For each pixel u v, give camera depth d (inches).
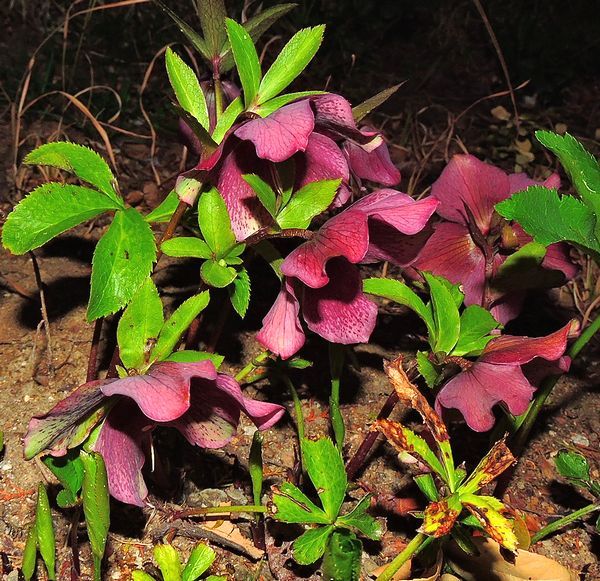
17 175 20.5
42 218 12.0
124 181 21.6
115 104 24.7
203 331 16.9
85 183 20.7
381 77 31.3
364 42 33.0
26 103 24.1
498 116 28.9
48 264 18.3
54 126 23.4
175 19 12.9
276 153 11.4
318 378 16.6
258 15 13.2
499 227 14.3
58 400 15.6
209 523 14.0
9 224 11.9
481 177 14.4
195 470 14.7
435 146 23.1
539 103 31.7
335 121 12.5
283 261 11.7
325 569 12.1
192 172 11.9
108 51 28.0
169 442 14.6
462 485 11.4
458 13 35.2
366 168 13.6
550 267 14.6
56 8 29.6
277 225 12.0
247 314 17.4
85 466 11.4
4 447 14.7
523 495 15.1
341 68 30.7
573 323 13.6
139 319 11.8
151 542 13.7
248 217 12.7
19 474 14.4
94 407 11.6
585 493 15.3
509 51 32.9
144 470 14.3
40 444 11.3
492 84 32.2
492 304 14.6
